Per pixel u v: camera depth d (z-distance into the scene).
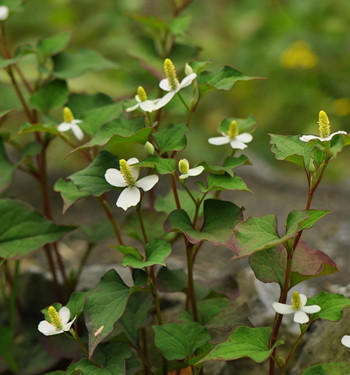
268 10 2.71
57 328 0.99
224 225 1.00
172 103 1.14
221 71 1.03
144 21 1.14
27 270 1.24
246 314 1.06
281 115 2.38
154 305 1.08
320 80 2.42
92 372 0.99
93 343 0.97
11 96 1.21
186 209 1.07
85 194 1.06
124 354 1.01
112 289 1.00
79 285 1.22
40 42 1.16
